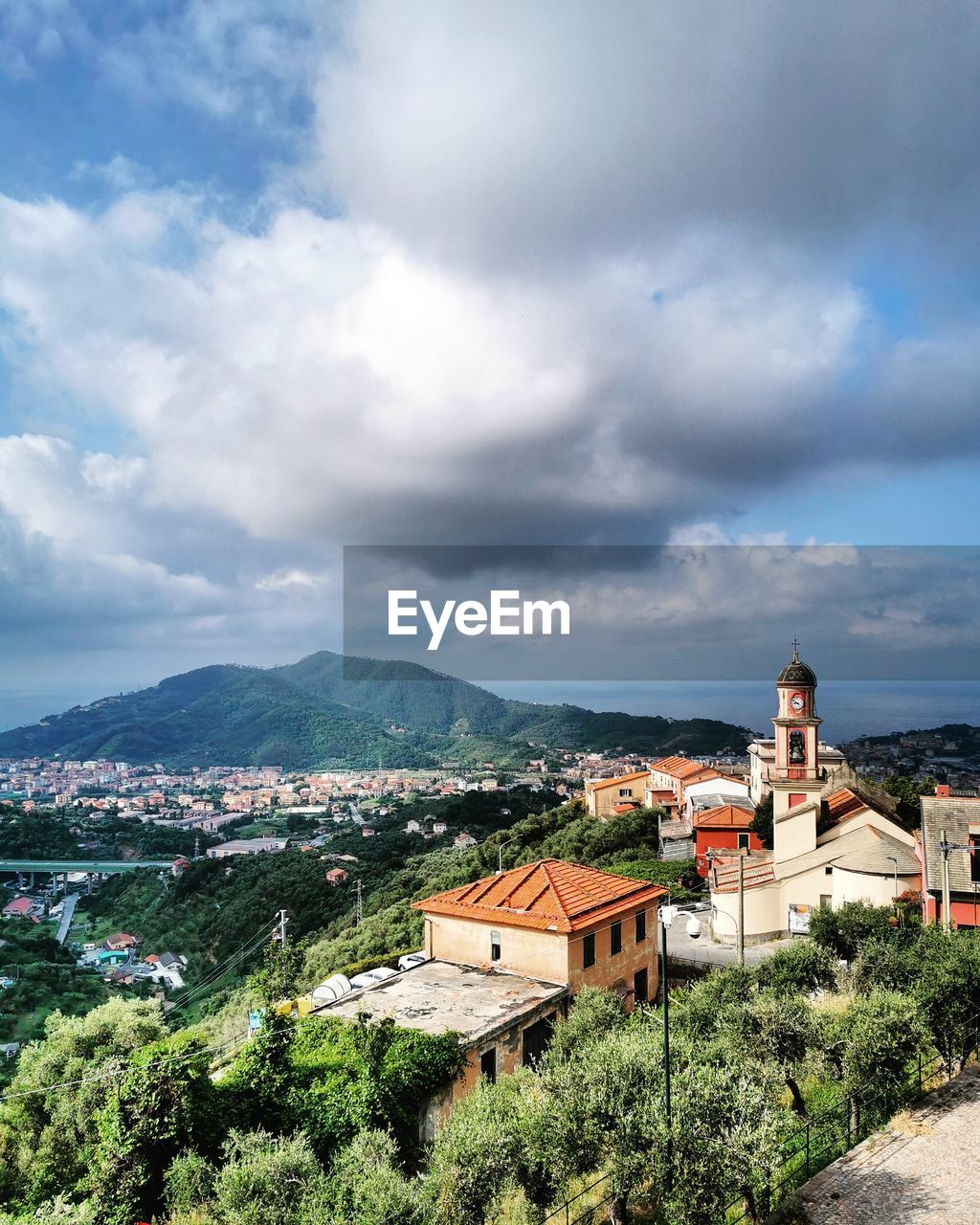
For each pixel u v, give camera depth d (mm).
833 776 70812
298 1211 17328
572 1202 17844
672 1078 17422
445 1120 26469
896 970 26797
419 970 35969
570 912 35062
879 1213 16484
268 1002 36906
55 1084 29266
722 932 49438
